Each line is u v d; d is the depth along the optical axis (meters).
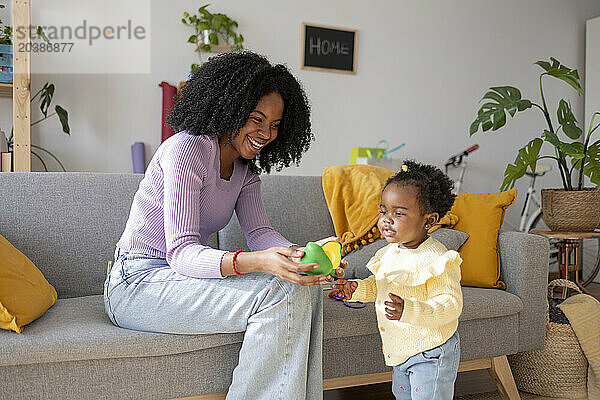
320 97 4.58
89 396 1.58
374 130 4.77
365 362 1.95
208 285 1.62
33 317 1.66
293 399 1.59
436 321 1.59
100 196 2.17
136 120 4.08
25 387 1.52
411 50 4.87
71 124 3.92
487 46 5.16
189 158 1.66
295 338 1.60
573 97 5.53
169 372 1.66
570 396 2.36
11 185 2.07
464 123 5.10
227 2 4.26
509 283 2.28
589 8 5.58
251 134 1.74
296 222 2.43
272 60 4.43
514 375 2.46
